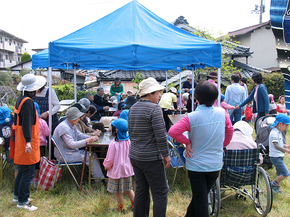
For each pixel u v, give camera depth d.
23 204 3.07
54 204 3.26
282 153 3.45
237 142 3.00
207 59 4.23
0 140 3.64
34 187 3.72
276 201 3.35
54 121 4.57
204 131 2.22
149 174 2.31
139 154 2.32
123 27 4.39
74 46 3.96
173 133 2.24
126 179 3.05
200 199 2.30
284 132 3.68
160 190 2.33
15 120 3.00
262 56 21.31
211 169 2.27
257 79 4.73
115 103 7.44
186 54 4.12
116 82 8.64
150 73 15.63
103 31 4.36
